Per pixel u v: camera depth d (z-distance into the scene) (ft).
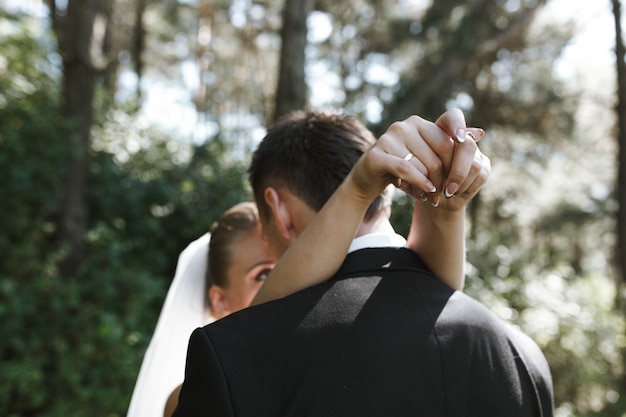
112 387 13.19
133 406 5.25
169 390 5.28
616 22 24.20
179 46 65.57
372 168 2.42
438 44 27.76
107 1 28.14
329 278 2.75
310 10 18.56
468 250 18.07
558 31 37.19
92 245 15.47
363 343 2.48
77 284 13.96
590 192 49.49
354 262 2.82
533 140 40.68
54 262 14.24
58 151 15.14
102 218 17.34
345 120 3.24
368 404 2.39
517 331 3.18
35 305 13.12
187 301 5.41
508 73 38.17
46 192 15.19
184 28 57.31
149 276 15.60
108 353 13.24
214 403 2.31
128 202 17.54
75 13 15.79
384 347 2.49
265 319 2.51
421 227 3.05
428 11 28.17
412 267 2.89
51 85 16.51
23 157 14.64
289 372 2.39
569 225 49.57
